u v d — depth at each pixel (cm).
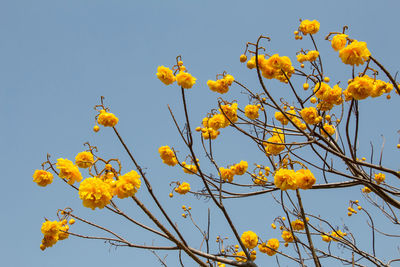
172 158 465
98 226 411
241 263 392
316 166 439
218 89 401
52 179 399
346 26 348
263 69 388
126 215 388
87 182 330
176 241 369
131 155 361
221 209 392
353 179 448
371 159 432
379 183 541
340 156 384
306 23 423
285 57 384
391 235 547
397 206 425
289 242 559
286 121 500
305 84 454
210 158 413
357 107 372
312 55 427
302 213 438
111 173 355
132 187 333
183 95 355
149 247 406
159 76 358
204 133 452
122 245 406
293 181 353
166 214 366
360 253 507
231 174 509
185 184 516
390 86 387
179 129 368
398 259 505
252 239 492
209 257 390
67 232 397
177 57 366
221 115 421
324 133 467
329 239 582
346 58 326
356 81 339
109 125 374
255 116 452
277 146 470
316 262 417
